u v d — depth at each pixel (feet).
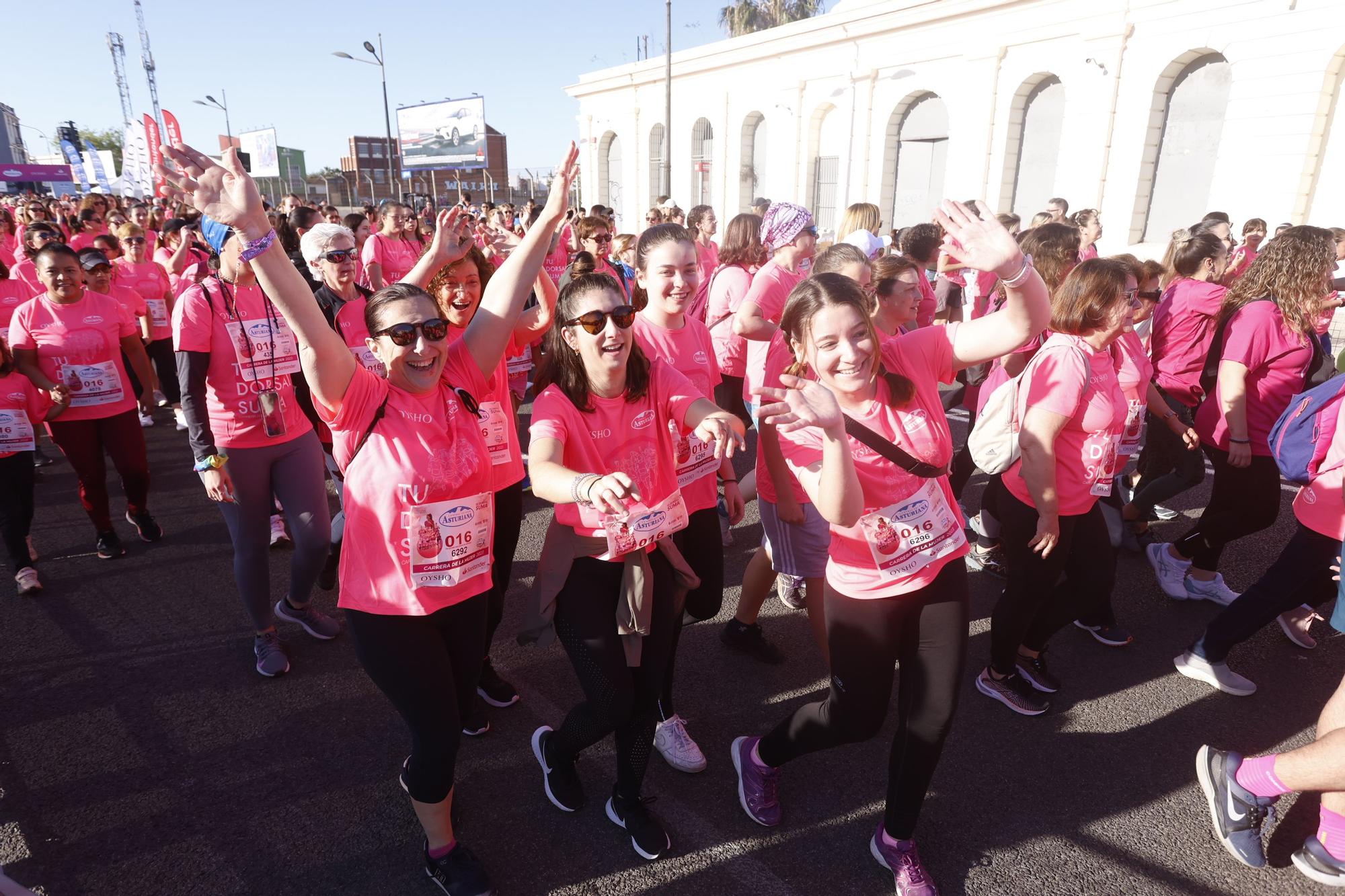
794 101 64.64
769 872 7.61
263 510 10.56
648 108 81.10
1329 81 36.04
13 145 222.28
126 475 14.47
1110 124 44.39
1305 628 11.59
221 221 5.49
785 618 12.46
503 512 9.48
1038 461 8.52
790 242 12.37
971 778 8.91
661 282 10.16
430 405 6.57
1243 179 39.50
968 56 50.90
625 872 7.60
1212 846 7.98
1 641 11.72
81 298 13.48
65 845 7.85
